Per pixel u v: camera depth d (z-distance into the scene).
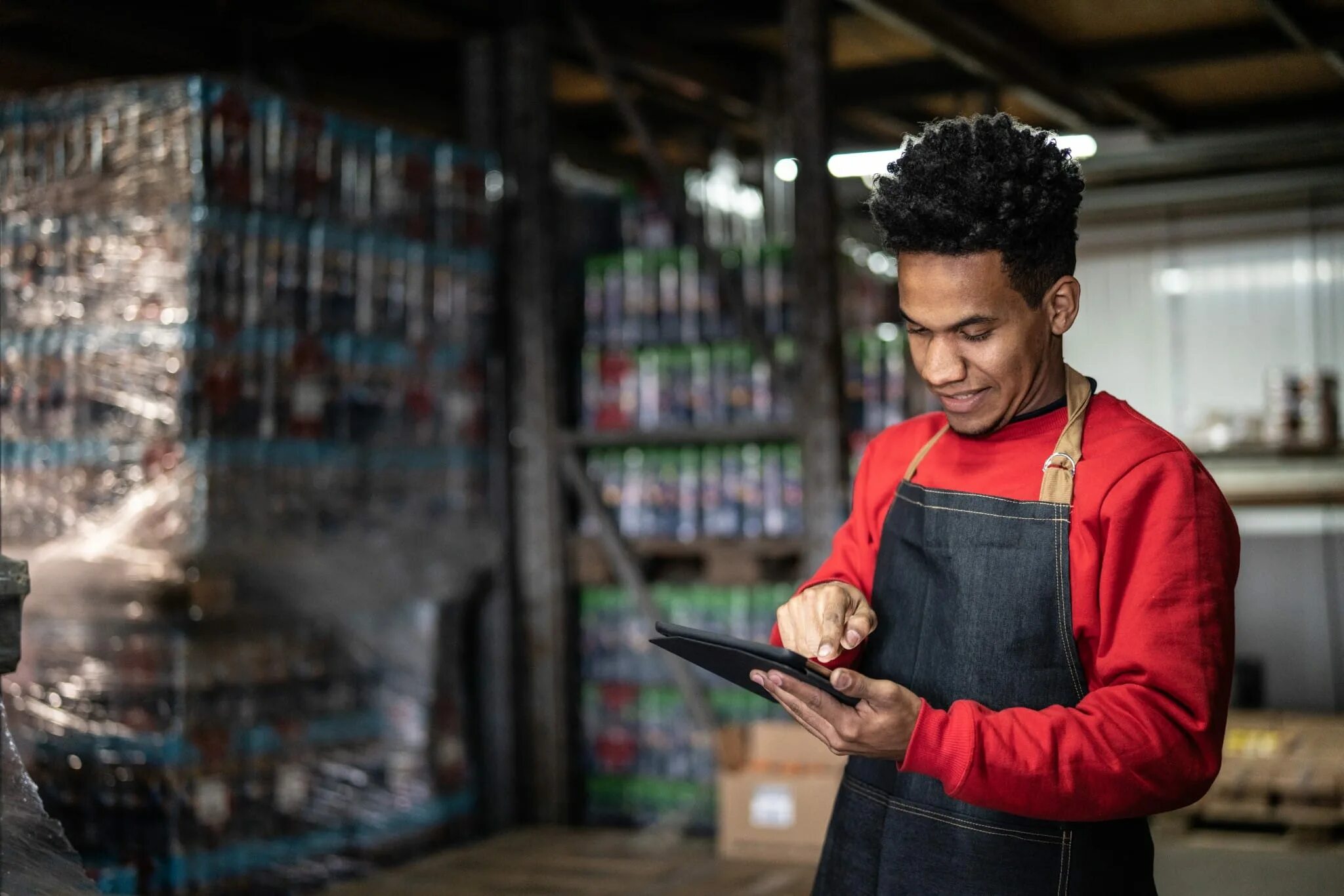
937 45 4.85
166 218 3.50
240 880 3.54
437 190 4.32
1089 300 7.64
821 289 4.48
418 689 4.22
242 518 3.57
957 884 1.52
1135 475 1.45
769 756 4.38
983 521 1.56
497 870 4.04
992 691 1.52
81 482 3.54
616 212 5.34
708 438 4.62
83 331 3.55
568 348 5.02
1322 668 6.94
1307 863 3.58
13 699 3.55
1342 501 6.53
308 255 3.83
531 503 4.82
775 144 6.16
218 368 3.54
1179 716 1.35
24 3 4.14
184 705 3.42
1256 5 4.79
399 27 5.04
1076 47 5.34
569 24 4.88
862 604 1.61
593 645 4.88
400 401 4.14
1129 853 1.52
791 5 4.52
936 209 1.43
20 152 3.65
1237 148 6.41
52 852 1.85
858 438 4.85
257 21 4.75
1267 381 6.57
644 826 4.77
